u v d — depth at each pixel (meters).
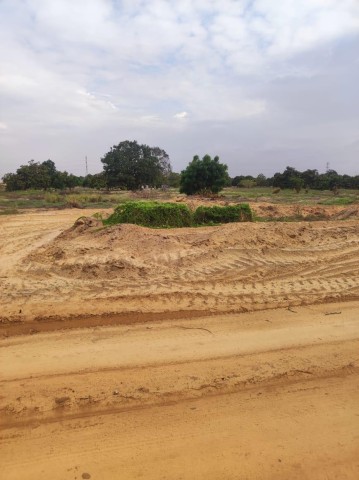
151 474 3.17
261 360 4.89
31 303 6.61
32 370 4.63
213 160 34.91
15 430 3.65
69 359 4.88
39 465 3.25
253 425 3.73
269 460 3.31
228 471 3.20
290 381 4.45
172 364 4.78
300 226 13.07
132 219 13.64
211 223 14.74
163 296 6.95
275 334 5.62
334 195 39.50
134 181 52.09
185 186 35.50
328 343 5.36
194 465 3.26
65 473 3.18
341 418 3.84
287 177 51.62
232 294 7.18
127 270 8.68
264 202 28.25
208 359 4.90
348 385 4.39
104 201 31.27
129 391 4.22
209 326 5.88
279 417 3.85
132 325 5.88
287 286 7.70
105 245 10.68
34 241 13.30
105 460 3.31
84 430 3.66
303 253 10.35
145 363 4.80
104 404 4.01
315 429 3.69
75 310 6.32
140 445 3.47
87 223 13.62
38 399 4.08
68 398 4.10
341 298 7.08
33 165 50.88
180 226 14.05
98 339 5.43
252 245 10.89
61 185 51.44
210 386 4.32
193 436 3.58
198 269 8.88
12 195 39.81
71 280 8.09
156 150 73.81
